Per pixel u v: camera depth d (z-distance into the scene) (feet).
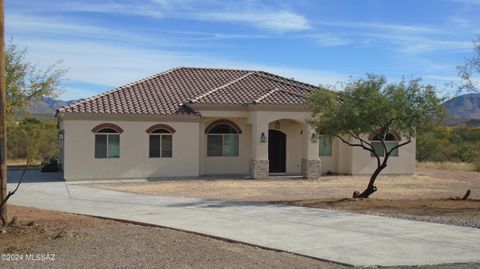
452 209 53.06
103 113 87.76
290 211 52.11
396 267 30.45
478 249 34.99
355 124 58.85
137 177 90.12
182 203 58.95
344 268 30.37
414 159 104.32
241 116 96.22
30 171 104.73
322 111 61.98
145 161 90.58
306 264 30.99
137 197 65.00
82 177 87.15
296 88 105.09
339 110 59.98
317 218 47.60
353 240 37.81
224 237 38.37
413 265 30.81
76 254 31.24
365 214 49.98
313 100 63.36
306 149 94.63
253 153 93.30
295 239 38.06
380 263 31.27
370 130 59.41
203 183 83.92
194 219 47.01
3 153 39.06
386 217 48.19
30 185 79.71
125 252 32.09
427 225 43.91
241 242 36.94
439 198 66.18
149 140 90.99
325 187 80.48
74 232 37.83
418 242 37.17
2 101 38.93
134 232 39.42
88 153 87.40
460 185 86.79
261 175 92.27
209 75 112.78
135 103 93.04
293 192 73.05
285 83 107.86
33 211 51.70
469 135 164.86
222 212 51.55
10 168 109.81
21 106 55.57
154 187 77.56
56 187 77.00
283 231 41.14
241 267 29.35
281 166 102.06
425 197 68.54
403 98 57.88
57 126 107.45
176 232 40.45
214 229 41.75
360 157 101.35
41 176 94.89
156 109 91.91
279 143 102.17
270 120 92.94
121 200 61.98
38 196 66.13
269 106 92.38
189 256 31.60
